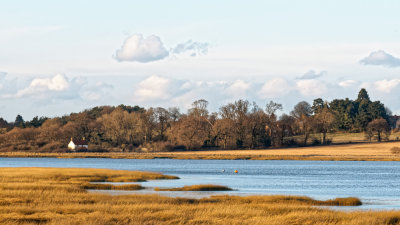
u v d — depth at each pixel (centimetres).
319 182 15412
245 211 7169
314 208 7844
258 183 14575
